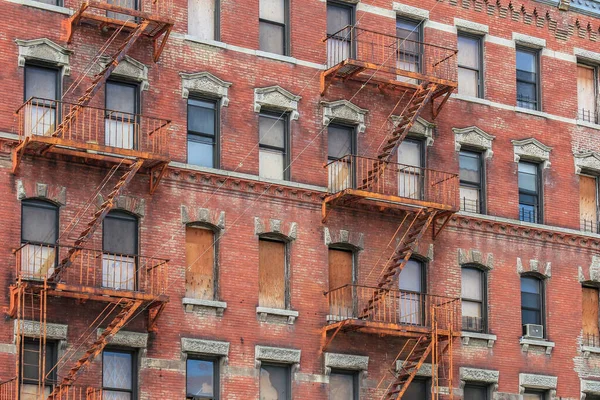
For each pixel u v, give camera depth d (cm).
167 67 6569
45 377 5903
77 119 6228
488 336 7206
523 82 7700
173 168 6475
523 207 7531
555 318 7481
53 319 6062
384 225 7012
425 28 7381
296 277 6712
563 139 7719
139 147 6419
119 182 6225
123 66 6444
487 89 7525
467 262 7244
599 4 7975
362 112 7038
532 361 7344
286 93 6838
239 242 6600
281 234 6706
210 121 6675
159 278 6341
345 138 7031
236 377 6475
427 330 6781
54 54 6269
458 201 7219
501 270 7356
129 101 6488
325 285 6788
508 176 7494
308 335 6688
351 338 6800
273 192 6725
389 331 6731
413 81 7219
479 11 7581
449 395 6919
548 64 7775
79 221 6200
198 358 6444
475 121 7431
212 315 6462
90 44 6378
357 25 7144
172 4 6644
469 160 7425
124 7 6338
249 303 6569
